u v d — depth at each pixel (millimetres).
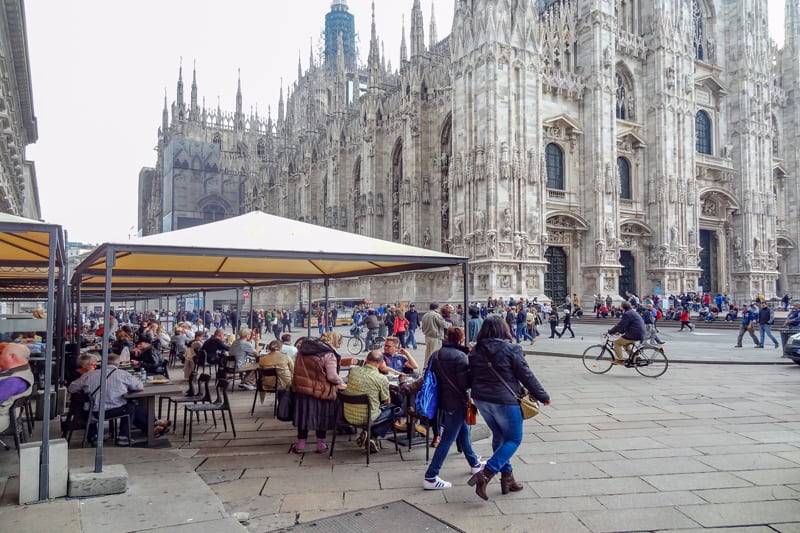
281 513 6312
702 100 53000
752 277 52188
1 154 24406
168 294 29062
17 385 8328
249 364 14898
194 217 93000
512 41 41406
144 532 5613
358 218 61031
